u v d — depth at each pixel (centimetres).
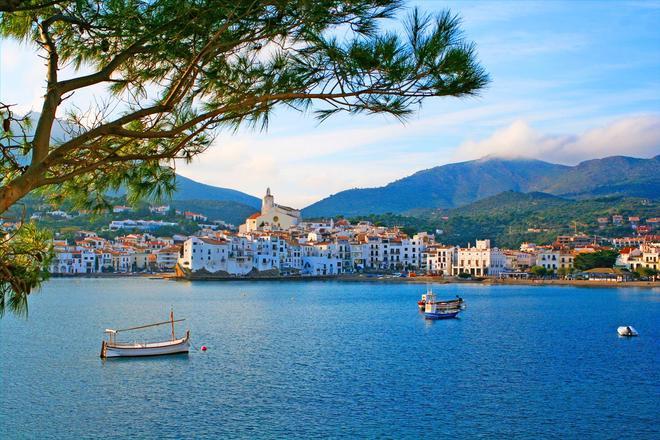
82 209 1484
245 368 6456
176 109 1360
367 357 7175
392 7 1181
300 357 7144
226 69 1316
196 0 1136
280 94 1261
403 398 5209
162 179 1472
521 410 4853
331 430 4341
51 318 11000
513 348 7938
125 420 4556
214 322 10738
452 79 1195
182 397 5216
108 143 1397
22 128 1191
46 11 1259
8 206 1047
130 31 1210
